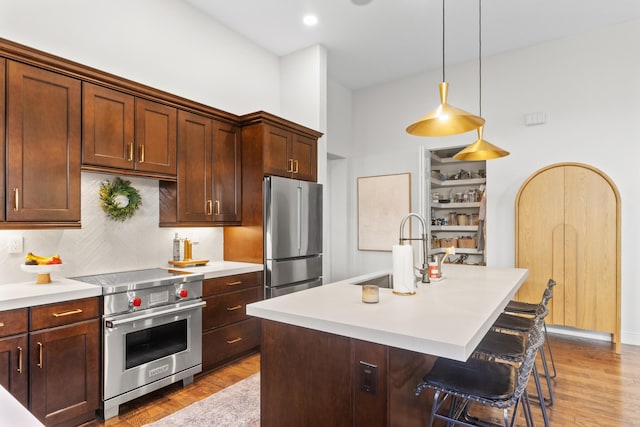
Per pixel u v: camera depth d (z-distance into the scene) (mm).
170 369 2666
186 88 3500
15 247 2424
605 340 3920
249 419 2332
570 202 3889
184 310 2734
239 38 4051
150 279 2623
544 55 4316
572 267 3859
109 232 2924
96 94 2555
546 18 3797
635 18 3809
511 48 4469
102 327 2309
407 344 1357
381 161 5586
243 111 4074
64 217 2375
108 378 2311
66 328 2148
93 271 2822
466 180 5324
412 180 5309
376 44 4324
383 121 5570
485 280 2609
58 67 2346
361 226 5781
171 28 3383
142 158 2834
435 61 4816
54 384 2094
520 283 2660
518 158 4438
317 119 4277
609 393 2695
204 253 3678
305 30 3988
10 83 2145
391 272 3127
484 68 4715
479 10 3631
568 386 2814
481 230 4949
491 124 4633
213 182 3416
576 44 4133
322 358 1631
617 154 3900
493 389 1508
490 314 1663
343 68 5023
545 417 2100
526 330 2396
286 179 3652
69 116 2406
